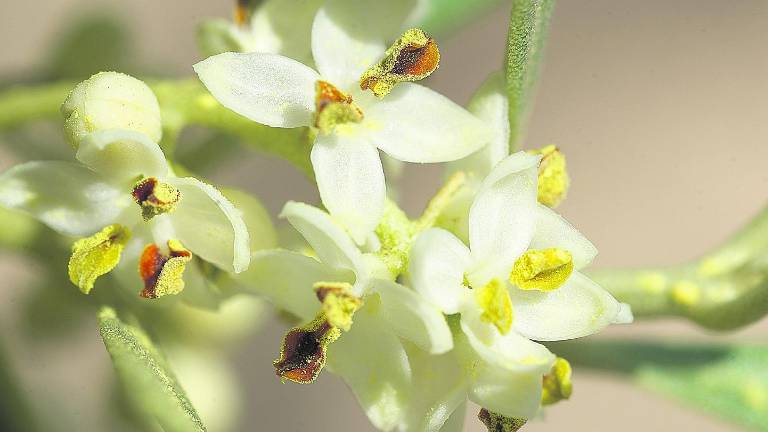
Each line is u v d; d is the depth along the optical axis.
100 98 0.06
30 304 0.08
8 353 0.08
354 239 0.06
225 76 0.06
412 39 0.07
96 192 0.06
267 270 0.06
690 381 0.07
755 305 0.07
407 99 0.07
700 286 0.07
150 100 0.06
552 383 0.06
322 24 0.07
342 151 0.06
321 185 0.06
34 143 0.08
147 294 0.06
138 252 0.07
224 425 0.08
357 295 0.06
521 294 0.06
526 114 0.07
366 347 0.06
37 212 0.06
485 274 0.06
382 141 0.06
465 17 0.08
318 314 0.06
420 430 0.06
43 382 0.08
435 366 0.06
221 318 0.08
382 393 0.06
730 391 0.07
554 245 0.06
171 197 0.06
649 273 0.07
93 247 0.06
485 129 0.06
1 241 0.07
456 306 0.06
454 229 0.06
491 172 0.06
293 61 0.07
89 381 0.09
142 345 0.06
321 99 0.06
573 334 0.06
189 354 0.08
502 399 0.06
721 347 0.07
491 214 0.06
